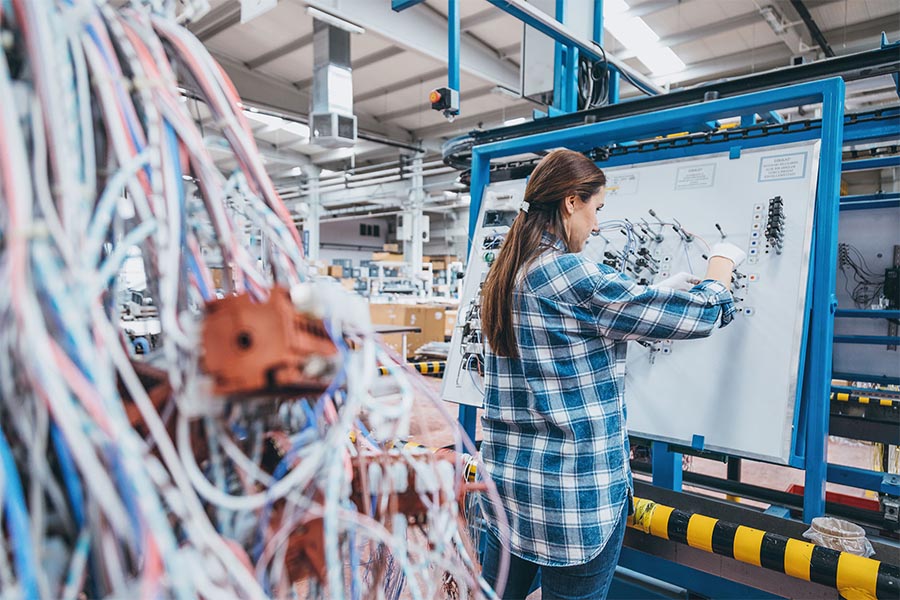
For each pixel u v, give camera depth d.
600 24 2.55
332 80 4.59
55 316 0.36
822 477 1.36
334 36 4.61
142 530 0.34
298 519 0.45
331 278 0.54
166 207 0.45
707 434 1.53
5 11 0.41
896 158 2.59
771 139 1.66
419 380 0.53
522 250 1.07
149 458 0.39
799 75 1.53
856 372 2.72
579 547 1.00
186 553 0.37
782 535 1.27
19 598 0.33
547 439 1.05
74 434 0.33
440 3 5.40
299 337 0.42
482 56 6.38
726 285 1.16
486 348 1.15
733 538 1.23
